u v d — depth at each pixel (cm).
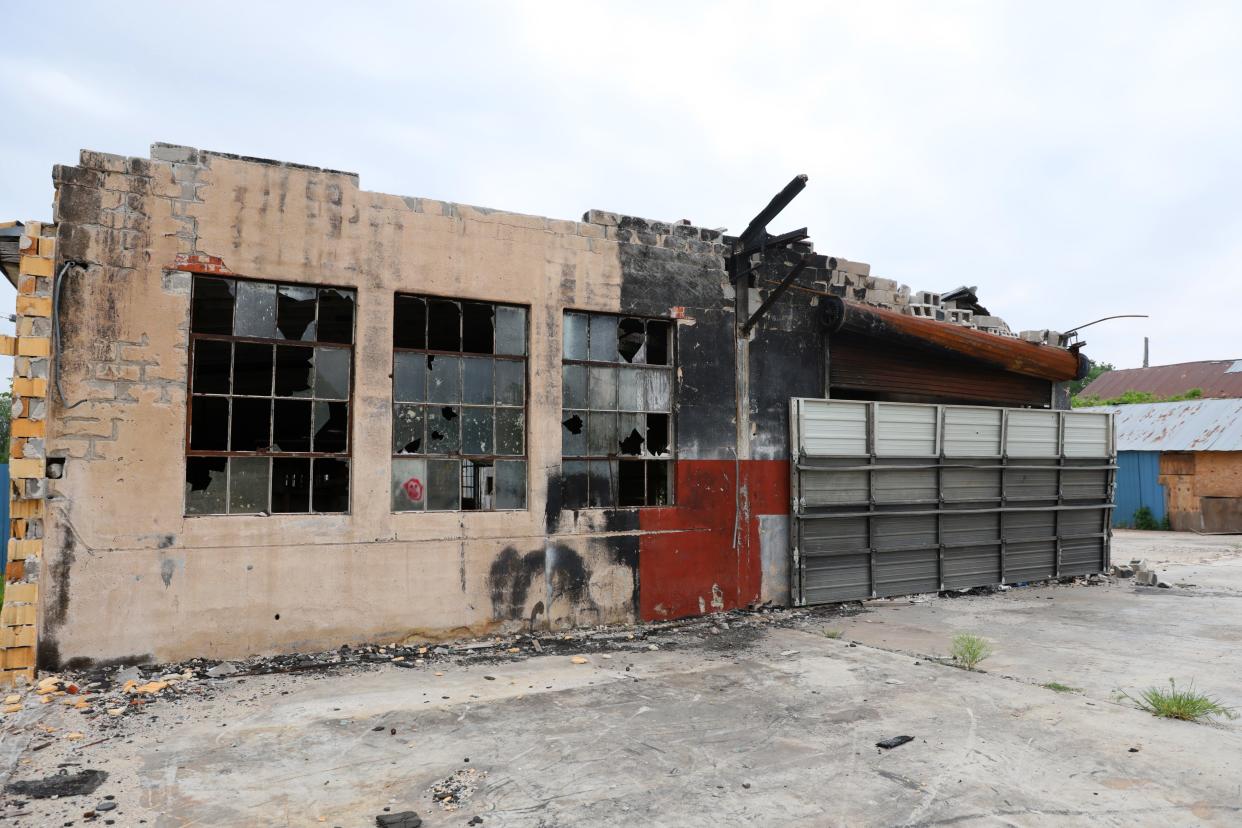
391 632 749
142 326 664
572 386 868
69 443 636
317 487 737
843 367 1055
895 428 1066
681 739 513
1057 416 1227
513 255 824
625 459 893
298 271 721
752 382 976
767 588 973
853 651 759
